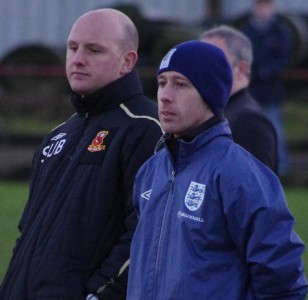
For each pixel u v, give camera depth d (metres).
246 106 20.19
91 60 17.81
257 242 14.41
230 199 14.55
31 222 17.75
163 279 14.84
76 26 18.00
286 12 62.09
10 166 50.69
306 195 45.19
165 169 15.45
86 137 17.75
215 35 21.11
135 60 18.09
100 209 17.19
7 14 65.06
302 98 57.31
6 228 37.22
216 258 14.62
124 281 16.91
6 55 59.38
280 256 14.39
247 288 14.71
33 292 17.14
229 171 14.70
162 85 15.42
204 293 14.51
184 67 15.16
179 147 15.13
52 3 64.56
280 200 14.62
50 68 58.06
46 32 64.75
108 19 17.97
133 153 17.25
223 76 15.34
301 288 14.54
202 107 15.20
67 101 56.78
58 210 17.38
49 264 17.08
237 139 19.69
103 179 17.27
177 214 14.89
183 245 14.70
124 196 17.27
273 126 20.09
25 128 55.25
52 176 17.86
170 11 63.84
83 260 17.14
